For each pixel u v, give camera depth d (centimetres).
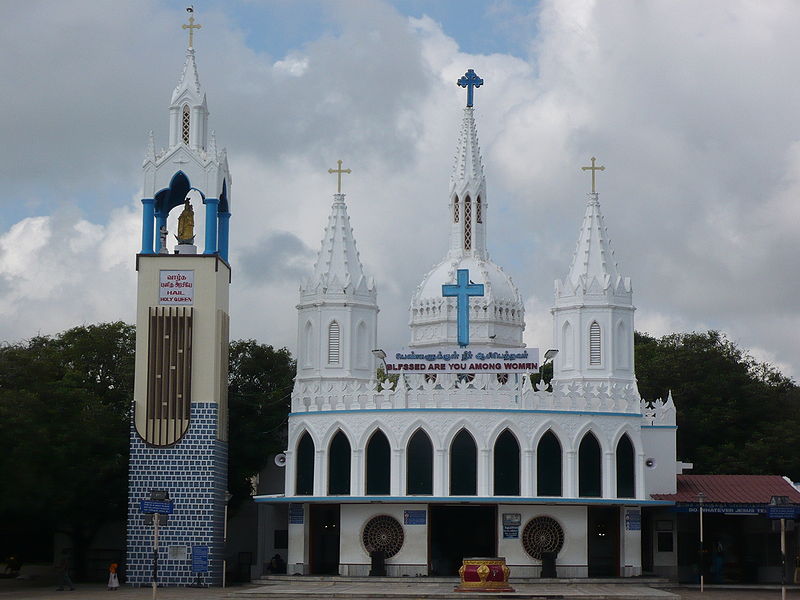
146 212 8131
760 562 8312
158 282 8050
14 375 7912
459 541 7912
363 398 7731
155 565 5769
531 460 7594
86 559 8850
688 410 10981
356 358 8888
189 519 7794
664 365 11231
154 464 7862
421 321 9362
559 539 7600
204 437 7881
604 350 8650
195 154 8169
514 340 9381
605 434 7750
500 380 8650
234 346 9519
